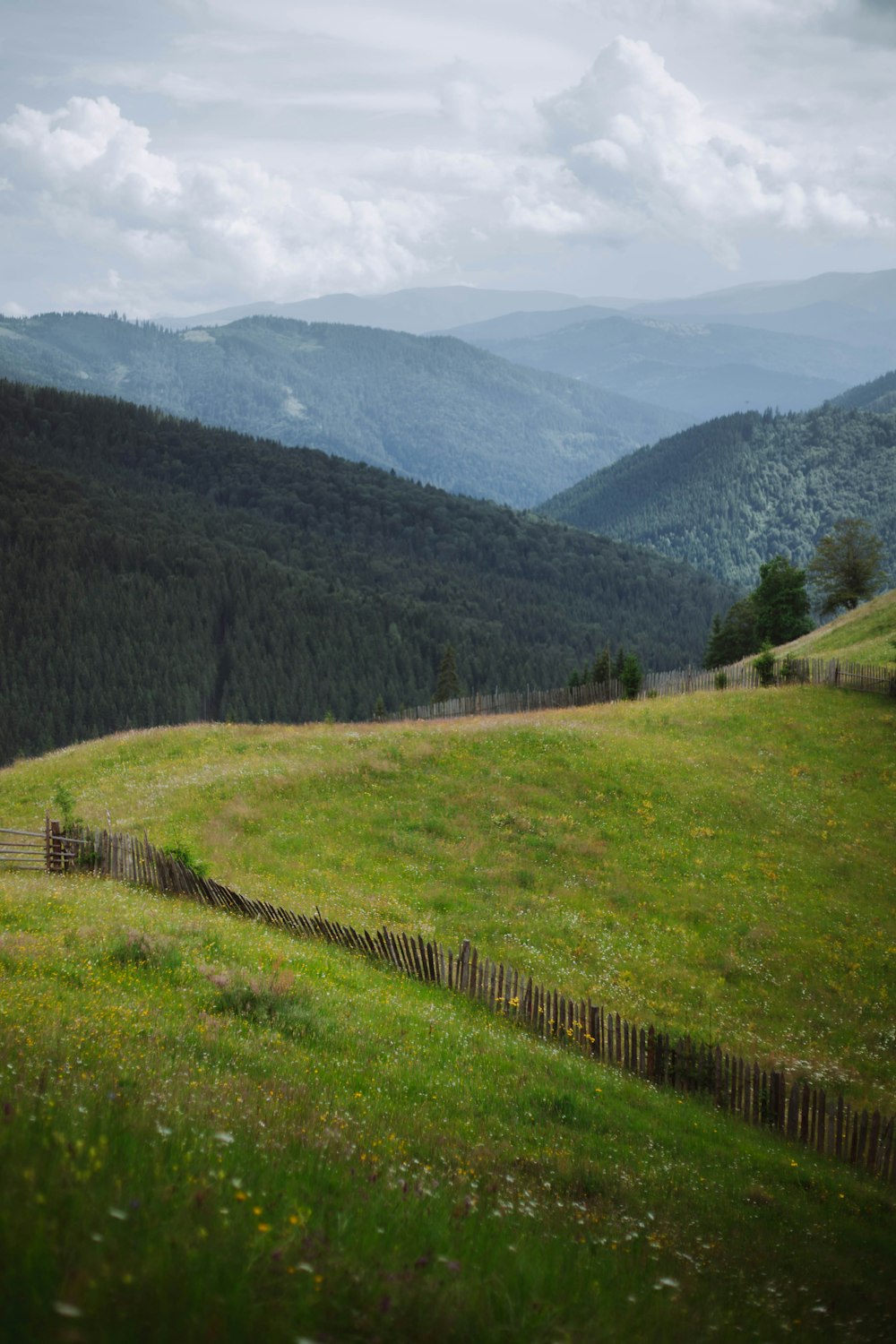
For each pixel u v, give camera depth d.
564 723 53.19
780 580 106.50
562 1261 7.64
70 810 37.16
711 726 55.38
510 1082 17.81
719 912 35.97
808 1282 11.09
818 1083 25.23
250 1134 8.80
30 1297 4.20
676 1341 6.74
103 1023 13.13
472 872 36.44
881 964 33.50
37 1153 6.01
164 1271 4.80
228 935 22.97
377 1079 15.23
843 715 57.41
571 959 31.12
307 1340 4.44
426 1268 6.26
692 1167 16.25
